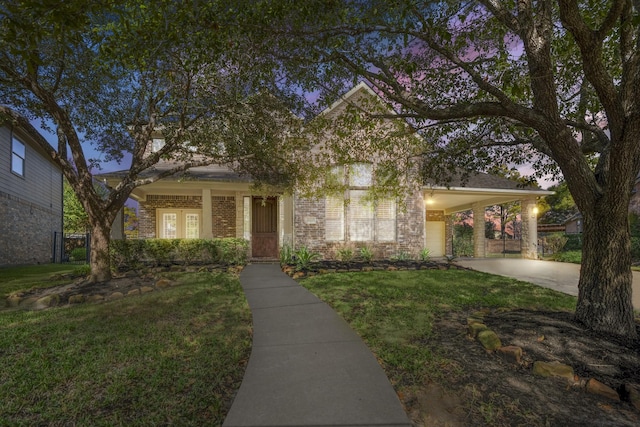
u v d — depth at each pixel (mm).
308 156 11133
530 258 15766
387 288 8023
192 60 5609
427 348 4305
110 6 3365
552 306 6484
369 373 3693
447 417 2910
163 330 5094
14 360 4020
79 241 22719
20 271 12227
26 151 16078
